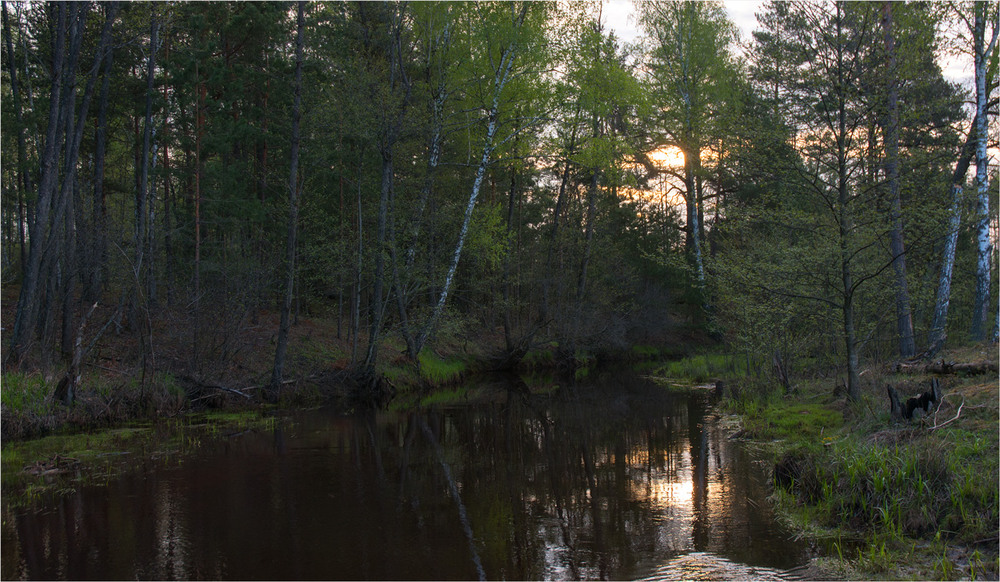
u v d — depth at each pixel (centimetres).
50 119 1261
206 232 2080
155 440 1084
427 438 1140
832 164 973
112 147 2352
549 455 992
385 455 998
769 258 1057
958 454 632
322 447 1057
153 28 1555
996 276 1852
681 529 633
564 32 1947
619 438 1105
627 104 2114
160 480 838
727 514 673
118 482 825
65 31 1370
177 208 2156
